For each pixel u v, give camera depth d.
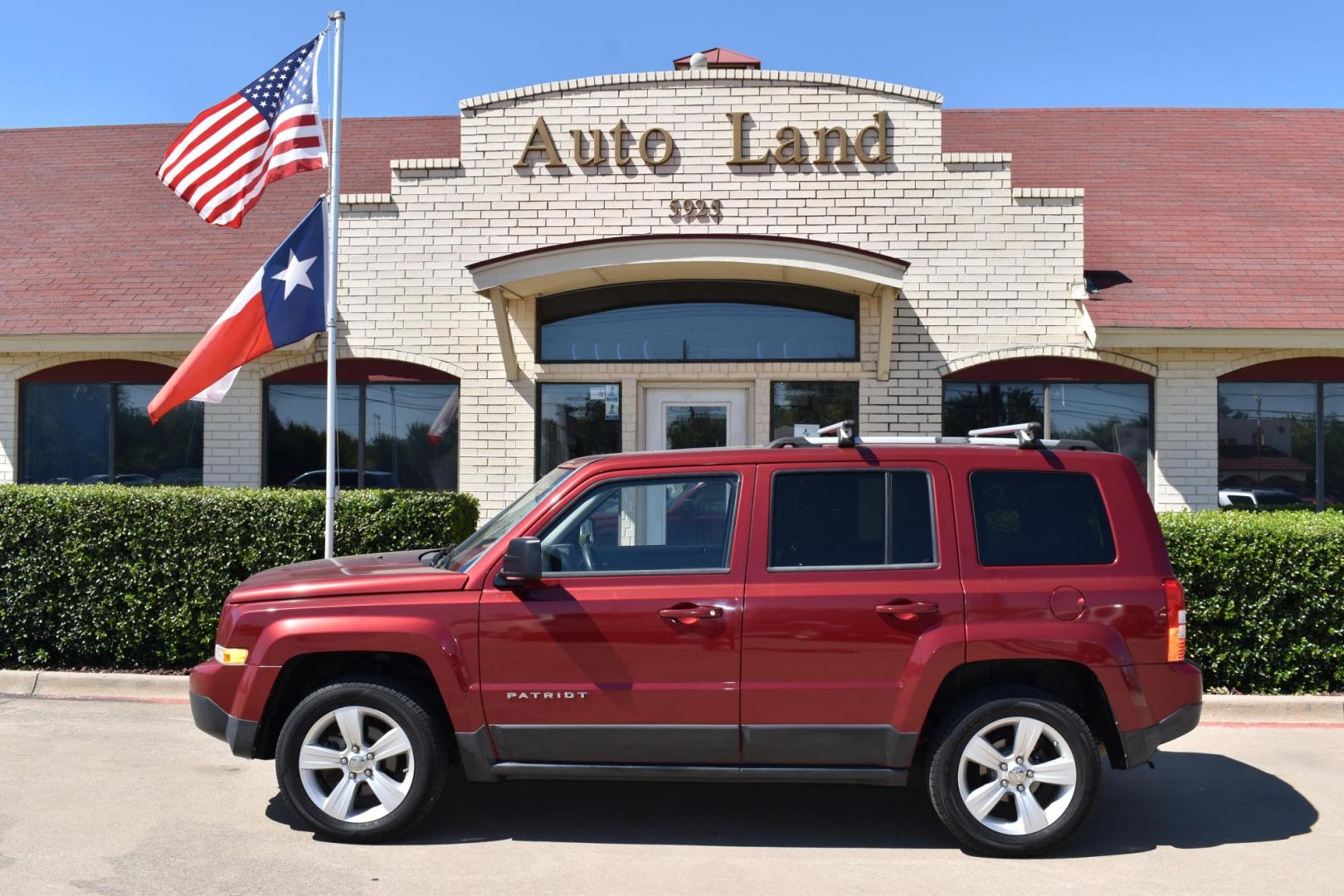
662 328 10.98
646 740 5.12
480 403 11.04
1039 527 5.27
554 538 5.32
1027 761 5.14
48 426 11.52
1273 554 7.93
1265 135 13.93
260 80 8.81
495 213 11.08
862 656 5.08
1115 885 4.83
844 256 9.79
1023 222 10.80
